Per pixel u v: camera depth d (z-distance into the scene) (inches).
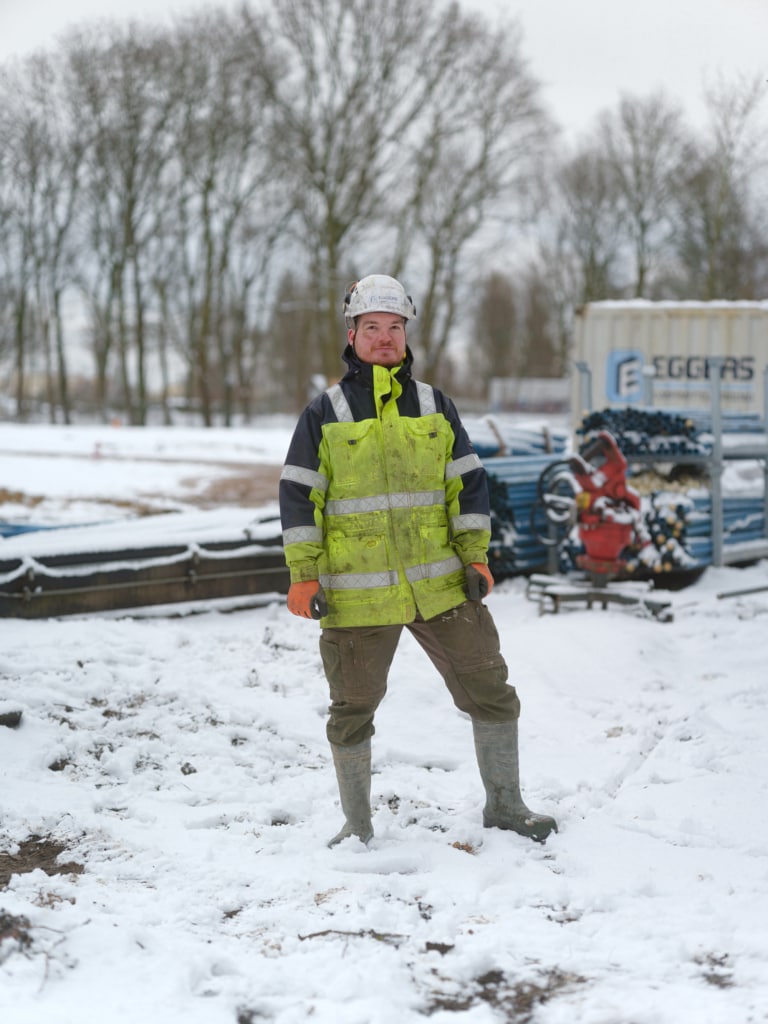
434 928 118.4
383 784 172.6
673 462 348.8
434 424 145.8
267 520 312.7
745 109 1617.9
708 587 333.1
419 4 1600.6
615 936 116.6
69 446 989.8
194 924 121.0
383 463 142.9
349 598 142.3
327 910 124.6
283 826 154.6
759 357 568.4
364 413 144.5
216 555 279.3
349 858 139.2
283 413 2746.1
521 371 2849.4
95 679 217.3
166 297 1919.3
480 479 147.5
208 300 1843.0
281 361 2851.9
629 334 581.6
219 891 130.6
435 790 169.9
